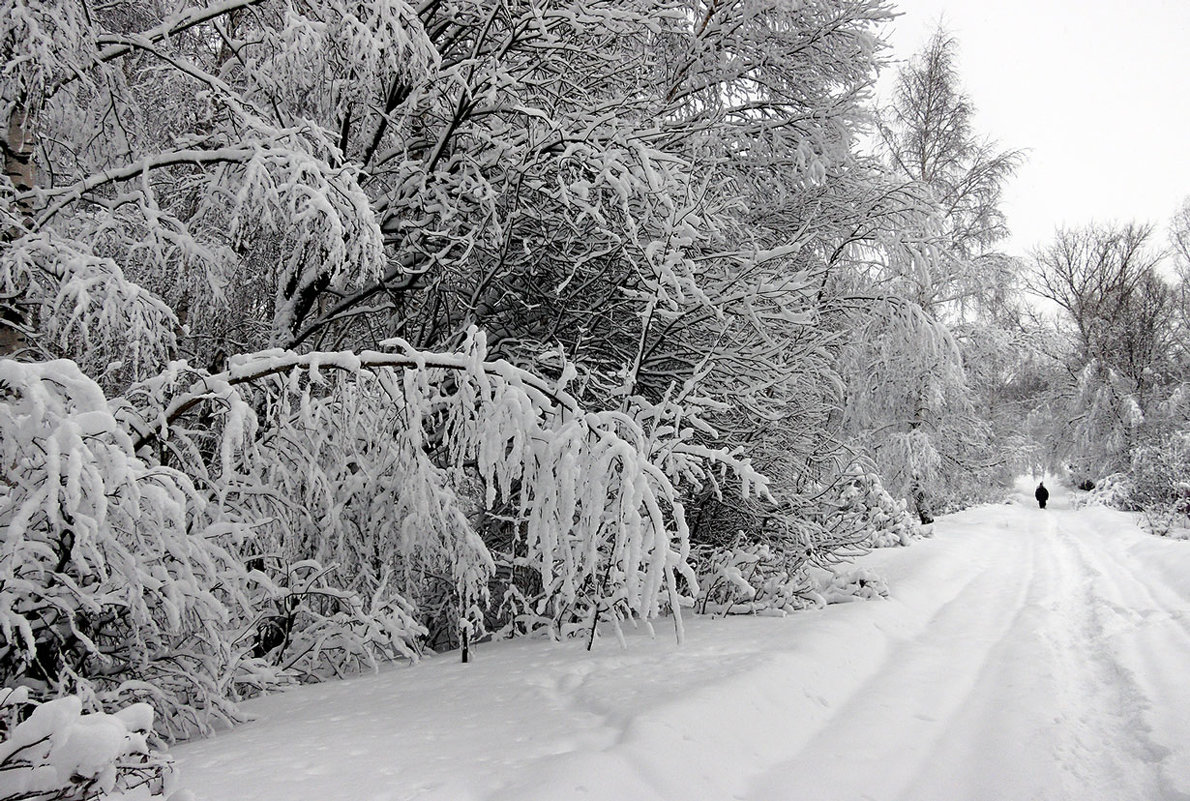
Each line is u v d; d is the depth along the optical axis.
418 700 4.36
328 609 6.03
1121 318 30.62
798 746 3.59
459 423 4.63
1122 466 28.08
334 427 5.44
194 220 5.71
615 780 2.73
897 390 17.45
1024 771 3.24
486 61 6.74
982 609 7.79
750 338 7.09
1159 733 3.55
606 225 6.68
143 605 3.47
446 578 6.71
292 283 7.10
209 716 4.21
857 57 8.80
